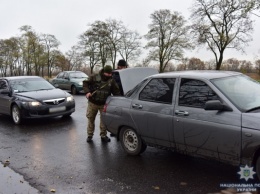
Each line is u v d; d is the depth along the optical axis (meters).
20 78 10.65
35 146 6.78
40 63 60.00
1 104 10.12
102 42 53.06
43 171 5.18
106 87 6.72
